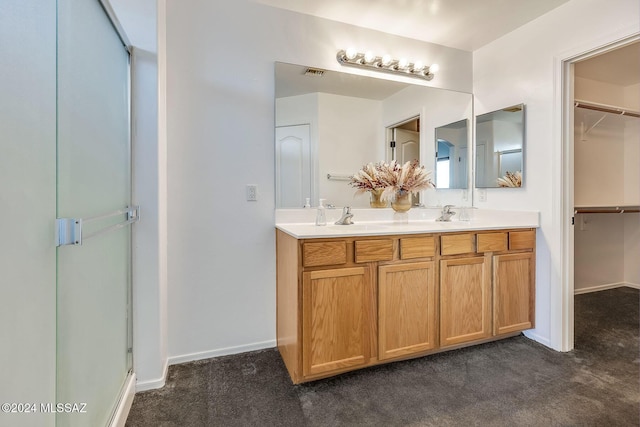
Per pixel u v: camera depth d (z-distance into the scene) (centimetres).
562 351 199
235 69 196
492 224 216
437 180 253
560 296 200
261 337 204
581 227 321
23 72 73
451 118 256
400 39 239
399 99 240
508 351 200
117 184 140
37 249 79
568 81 200
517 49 227
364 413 142
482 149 254
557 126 201
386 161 236
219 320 195
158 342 162
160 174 165
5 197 67
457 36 239
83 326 105
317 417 140
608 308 277
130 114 155
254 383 166
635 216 341
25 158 74
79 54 102
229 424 136
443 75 253
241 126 197
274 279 206
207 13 190
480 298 199
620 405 146
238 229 198
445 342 190
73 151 98
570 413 141
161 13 171
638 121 332
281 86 207
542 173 210
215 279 193
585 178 320
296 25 211
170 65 182
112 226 119
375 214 233
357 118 228
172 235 184
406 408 146
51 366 85
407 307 181
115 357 138
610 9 174
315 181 217
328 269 163
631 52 254
